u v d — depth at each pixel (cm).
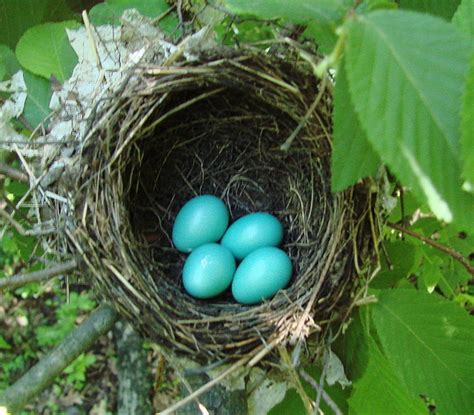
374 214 19
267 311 20
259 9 12
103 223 19
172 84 19
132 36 20
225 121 23
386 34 10
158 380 22
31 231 19
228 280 23
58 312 55
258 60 19
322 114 19
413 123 10
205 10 19
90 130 19
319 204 21
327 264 19
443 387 17
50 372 19
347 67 10
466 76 10
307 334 19
